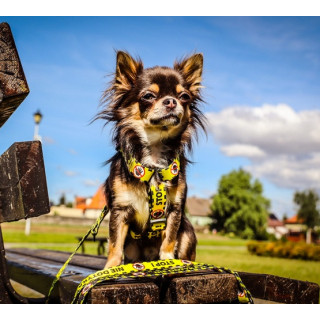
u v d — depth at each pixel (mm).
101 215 535
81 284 370
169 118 520
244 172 11781
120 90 568
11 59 314
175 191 508
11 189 334
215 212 11852
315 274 972
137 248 576
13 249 1065
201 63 608
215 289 375
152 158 552
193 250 583
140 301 346
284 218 19391
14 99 316
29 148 332
